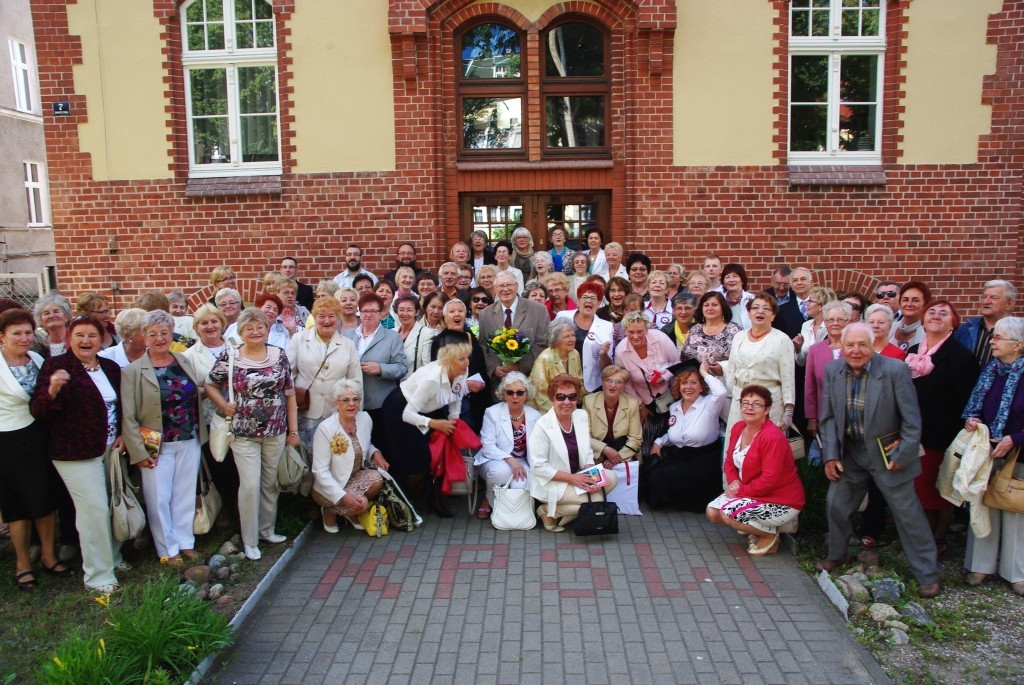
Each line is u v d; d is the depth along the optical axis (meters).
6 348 5.25
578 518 6.04
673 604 5.13
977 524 5.22
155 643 4.27
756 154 9.78
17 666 4.52
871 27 9.88
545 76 10.02
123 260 10.07
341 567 5.72
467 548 6.02
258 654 4.61
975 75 9.72
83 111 9.91
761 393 5.73
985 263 9.91
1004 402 5.14
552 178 10.03
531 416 6.63
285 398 5.91
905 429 5.12
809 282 7.64
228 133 10.15
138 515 5.54
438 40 9.75
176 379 5.68
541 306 7.30
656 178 9.77
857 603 5.02
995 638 4.75
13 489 5.28
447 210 10.10
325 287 7.32
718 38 9.65
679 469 6.57
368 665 4.49
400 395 6.44
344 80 9.78
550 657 4.54
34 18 9.82
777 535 5.85
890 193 9.84
